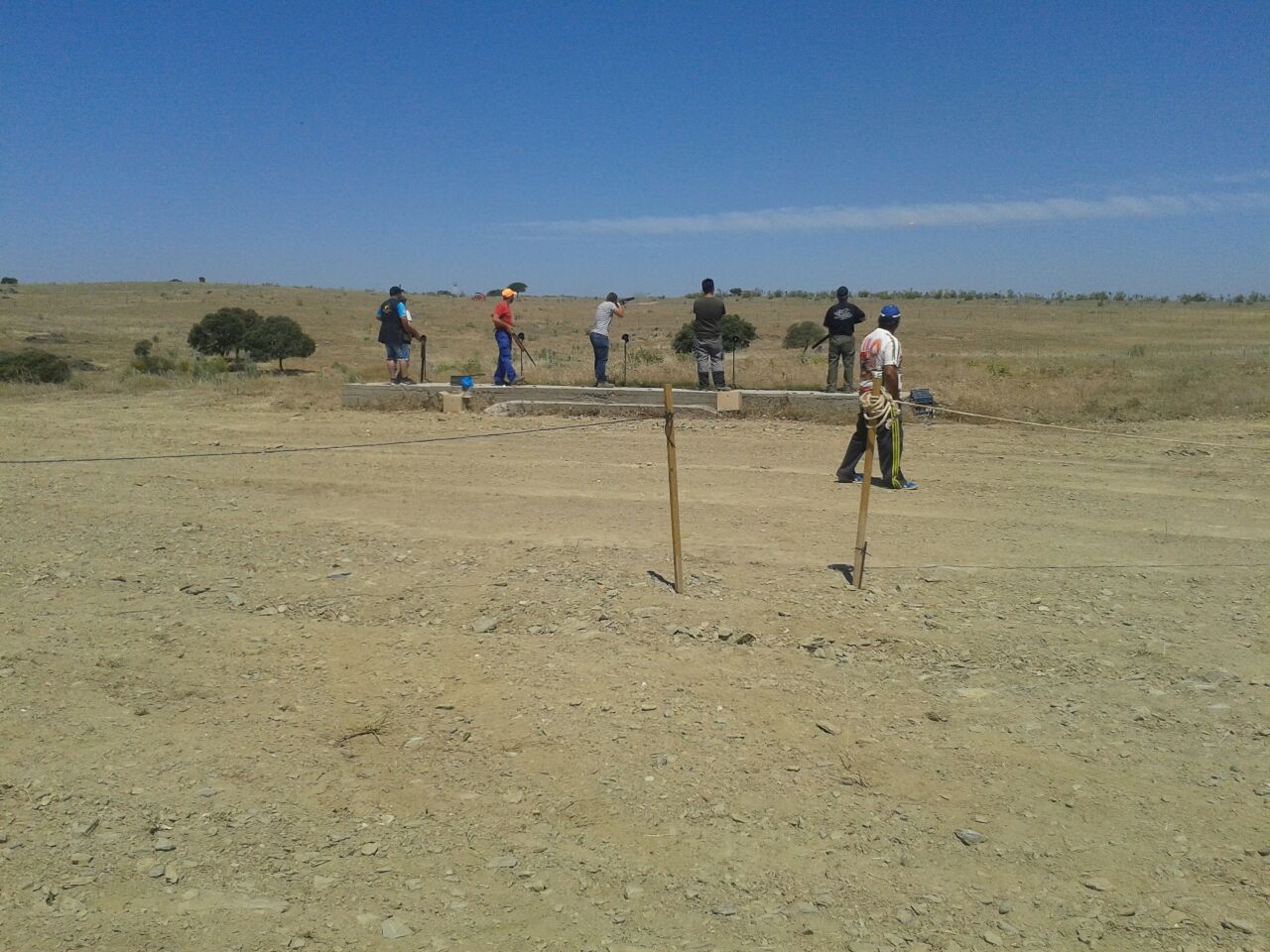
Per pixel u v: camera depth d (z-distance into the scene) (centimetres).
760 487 1181
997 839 482
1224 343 4572
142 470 1311
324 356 5069
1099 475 1248
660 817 502
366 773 545
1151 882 449
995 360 3061
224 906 434
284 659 684
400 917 430
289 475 1273
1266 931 416
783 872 460
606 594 783
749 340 3931
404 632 726
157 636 722
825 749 564
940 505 1090
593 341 1856
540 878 457
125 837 485
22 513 1075
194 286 13912
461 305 11400
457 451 1439
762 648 691
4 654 687
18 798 516
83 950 405
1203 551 909
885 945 412
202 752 565
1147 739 573
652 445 1476
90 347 5509
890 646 693
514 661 673
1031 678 648
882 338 1170
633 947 412
